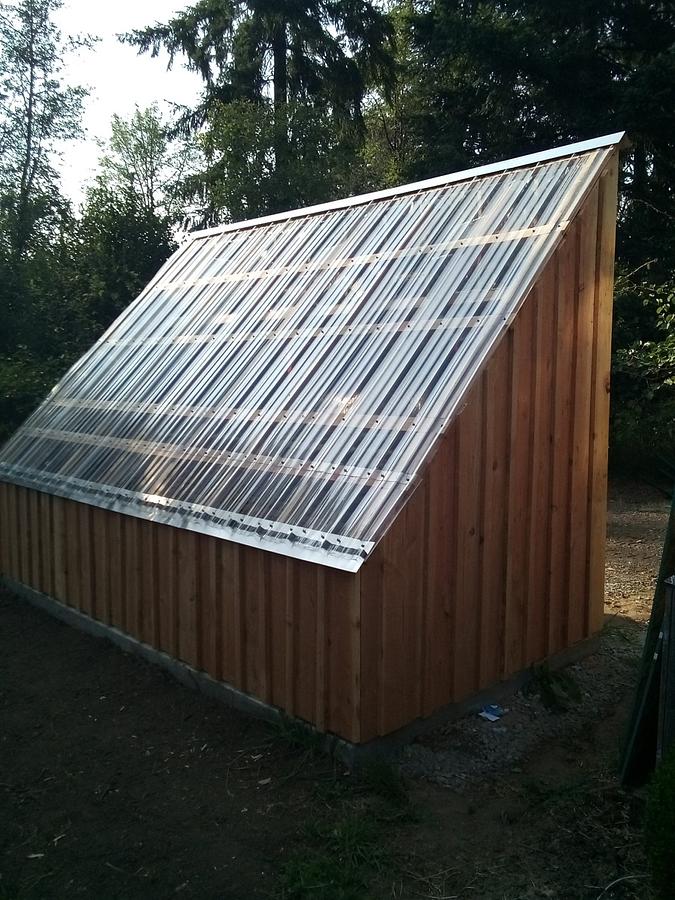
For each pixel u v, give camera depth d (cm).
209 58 2692
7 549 917
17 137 2205
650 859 329
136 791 502
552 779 499
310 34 2597
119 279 1881
